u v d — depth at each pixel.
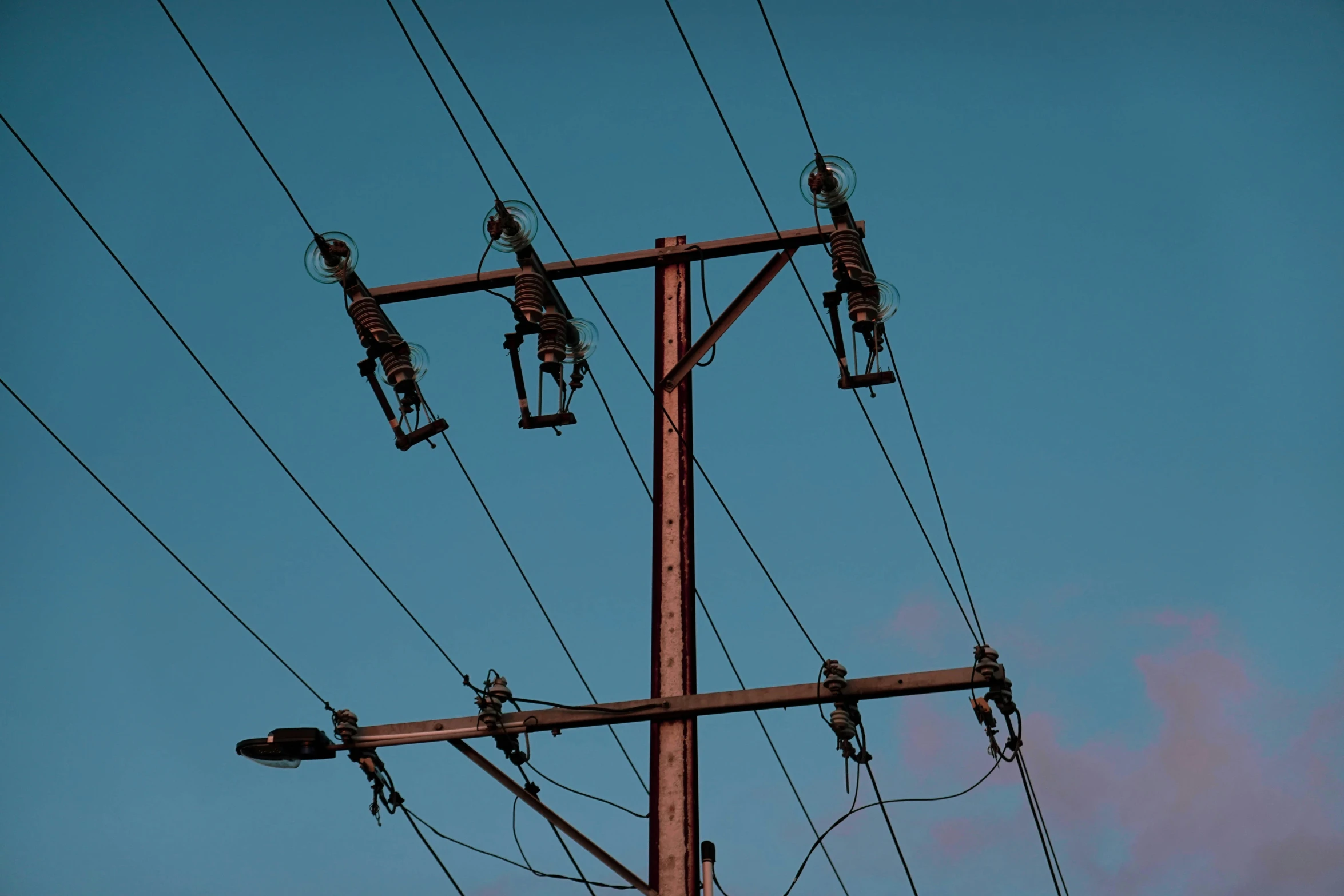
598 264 18.94
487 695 16.38
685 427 17.64
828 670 15.73
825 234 18.08
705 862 15.42
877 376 17.44
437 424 17.67
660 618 16.42
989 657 15.59
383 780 16.44
